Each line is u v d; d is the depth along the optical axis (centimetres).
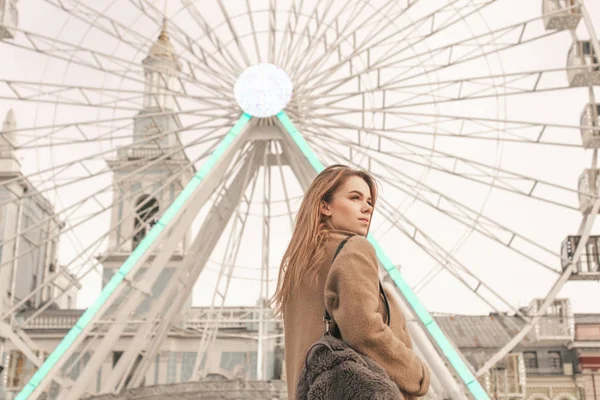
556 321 4606
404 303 1593
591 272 2066
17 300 4675
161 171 4331
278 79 1898
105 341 1808
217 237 2144
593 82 2014
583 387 4553
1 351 4381
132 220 4578
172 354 4569
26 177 2022
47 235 2141
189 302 4547
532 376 4606
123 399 1981
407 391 230
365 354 227
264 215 2342
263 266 2364
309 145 1909
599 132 1980
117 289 1695
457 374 1549
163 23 2108
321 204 262
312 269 251
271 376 4569
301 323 250
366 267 237
